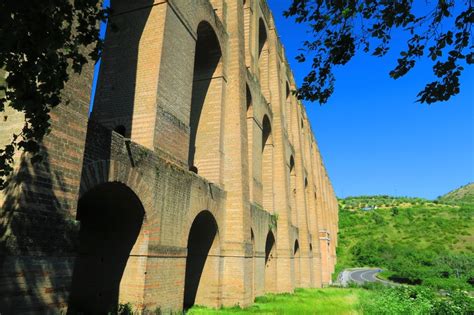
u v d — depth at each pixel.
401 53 6.05
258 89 25.23
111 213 11.25
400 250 85.94
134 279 10.63
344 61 6.53
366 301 21.00
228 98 19.22
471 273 51.75
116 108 12.70
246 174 18.75
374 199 174.75
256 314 14.95
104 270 11.05
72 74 8.16
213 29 17.83
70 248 7.55
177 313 11.91
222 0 19.86
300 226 34.84
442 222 100.38
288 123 36.72
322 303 21.12
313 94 6.94
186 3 14.86
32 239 6.83
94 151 8.93
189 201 13.57
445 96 6.02
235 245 17.16
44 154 7.30
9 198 6.79
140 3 13.60
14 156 7.01
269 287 25.48
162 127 12.38
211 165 17.66
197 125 18.48
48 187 7.29
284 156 29.09
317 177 55.09
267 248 26.31
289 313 16.27
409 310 17.56
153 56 12.72
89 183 8.68
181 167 13.25
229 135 18.67
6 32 4.49
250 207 20.33
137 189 10.44
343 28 6.26
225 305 16.53
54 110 7.61
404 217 113.06
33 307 6.69
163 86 12.68
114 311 10.40
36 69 4.75
